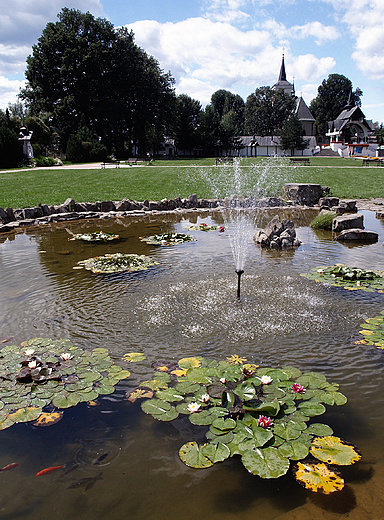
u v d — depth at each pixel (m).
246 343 4.06
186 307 5.01
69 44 43.56
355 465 2.43
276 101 67.06
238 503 2.18
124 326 4.48
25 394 3.24
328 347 3.95
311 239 9.13
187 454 2.54
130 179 20.67
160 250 7.99
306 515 2.09
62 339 4.18
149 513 2.13
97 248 8.27
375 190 17.77
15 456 2.56
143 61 50.16
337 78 80.81
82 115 42.31
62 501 2.21
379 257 7.38
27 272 6.55
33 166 32.41
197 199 14.77
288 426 2.79
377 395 3.14
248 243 8.67
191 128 58.62
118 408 3.04
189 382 3.34
